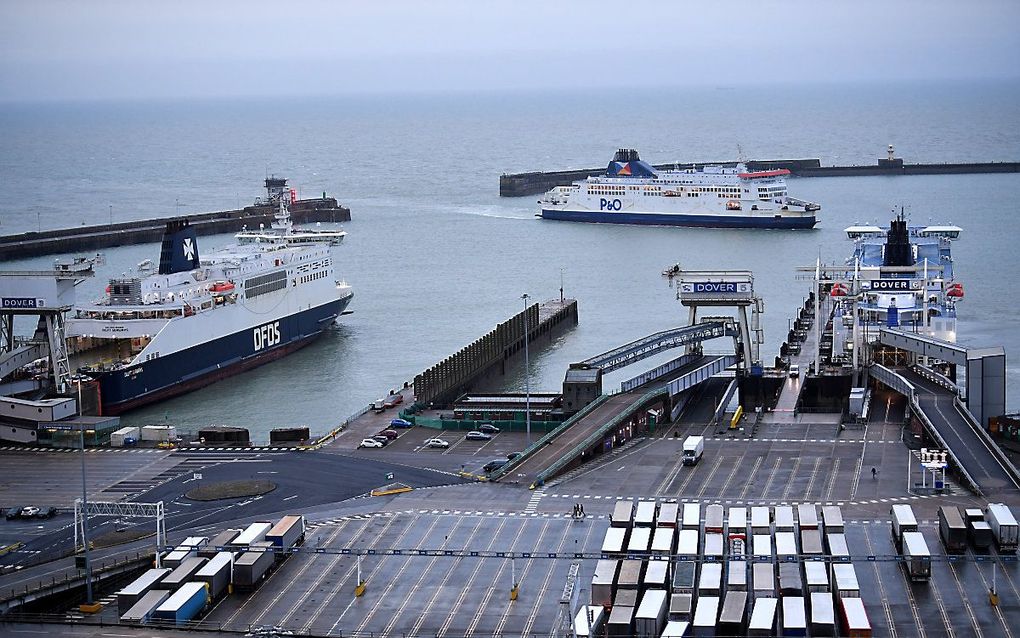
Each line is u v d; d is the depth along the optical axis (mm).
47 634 148500
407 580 161750
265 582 162500
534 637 144500
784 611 144250
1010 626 144375
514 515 182625
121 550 173250
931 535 170500
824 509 173375
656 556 158250
